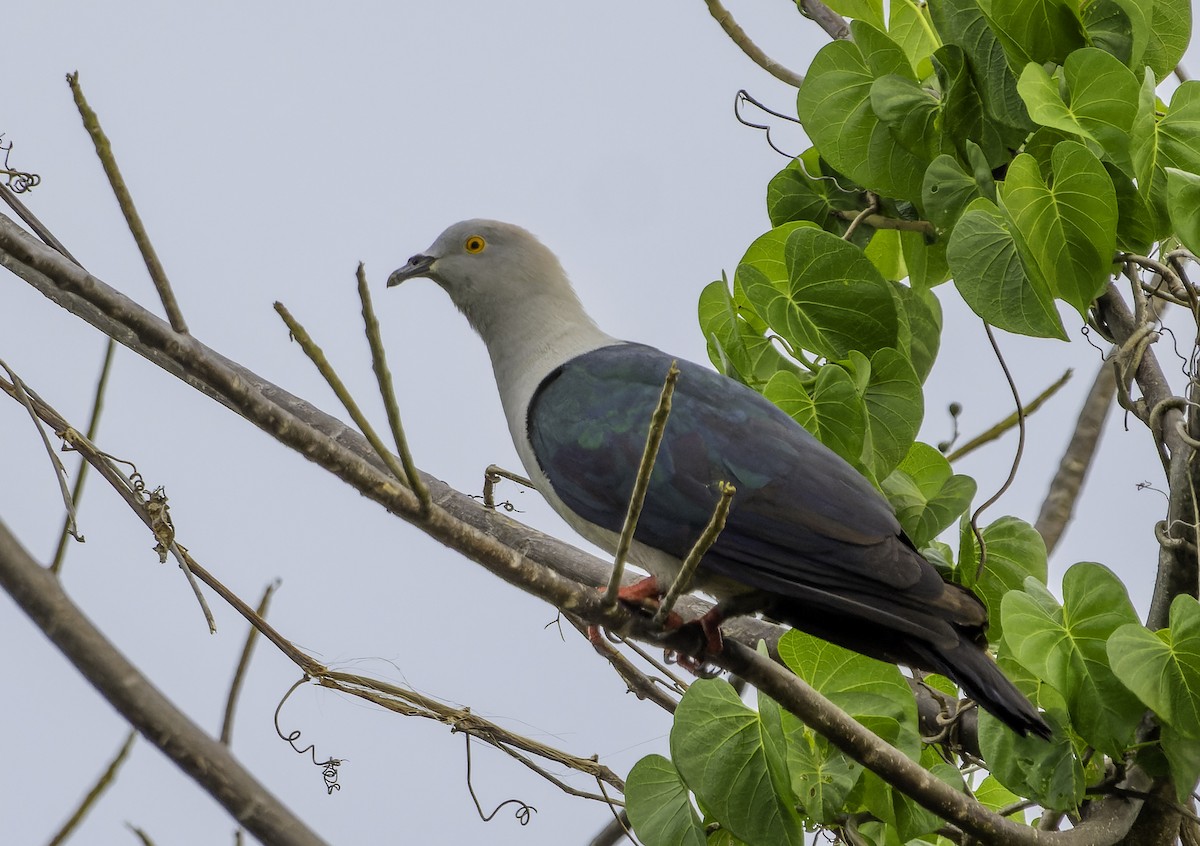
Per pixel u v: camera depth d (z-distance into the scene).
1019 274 10.38
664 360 10.58
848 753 8.55
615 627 8.05
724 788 9.31
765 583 9.27
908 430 11.06
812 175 12.68
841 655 10.12
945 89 11.48
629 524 7.30
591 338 11.48
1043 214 10.09
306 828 4.96
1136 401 10.66
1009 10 10.70
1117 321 11.17
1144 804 9.73
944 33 11.34
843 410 10.72
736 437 9.78
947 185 11.14
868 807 9.86
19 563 4.79
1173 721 8.94
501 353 11.59
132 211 6.39
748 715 9.47
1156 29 11.21
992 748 9.61
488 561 7.51
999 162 11.39
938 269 12.31
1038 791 9.41
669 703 10.78
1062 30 10.69
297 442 6.86
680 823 9.84
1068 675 9.23
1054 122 10.14
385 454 6.94
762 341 11.73
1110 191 9.84
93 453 8.49
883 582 8.92
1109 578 9.34
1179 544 9.87
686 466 9.73
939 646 8.58
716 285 11.70
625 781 10.26
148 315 6.62
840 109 11.77
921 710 10.95
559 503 10.57
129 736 7.00
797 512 9.33
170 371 9.38
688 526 9.61
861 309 11.16
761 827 9.28
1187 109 10.24
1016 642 9.23
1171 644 9.02
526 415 11.04
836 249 11.12
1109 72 10.21
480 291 11.61
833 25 13.23
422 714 10.30
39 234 9.23
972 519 10.50
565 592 7.81
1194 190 9.75
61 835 6.84
